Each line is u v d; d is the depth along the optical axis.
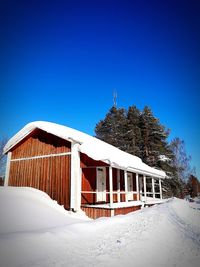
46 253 4.86
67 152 14.56
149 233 7.39
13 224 6.98
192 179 56.66
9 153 17.62
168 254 5.77
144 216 10.48
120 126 43.94
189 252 6.16
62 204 13.66
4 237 5.34
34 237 5.58
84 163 14.17
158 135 38.06
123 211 14.84
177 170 40.50
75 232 6.64
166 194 35.00
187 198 39.19
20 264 4.22
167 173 35.38
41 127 15.32
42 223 7.93
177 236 7.90
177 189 37.75
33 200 10.71
